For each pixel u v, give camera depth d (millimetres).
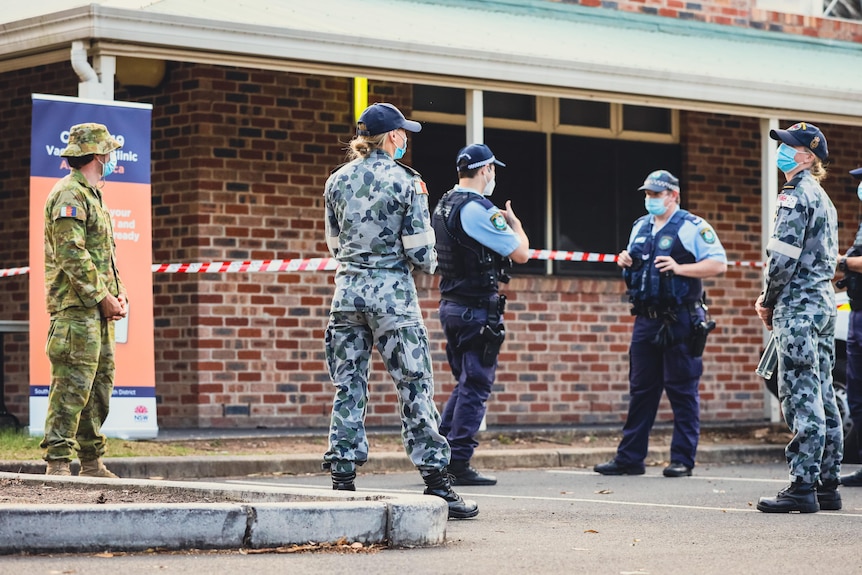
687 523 14281
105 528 11109
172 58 21078
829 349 15734
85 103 20422
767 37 30500
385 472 20812
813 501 15367
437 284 26109
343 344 13695
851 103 27062
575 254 25891
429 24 24781
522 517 14672
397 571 10492
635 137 28734
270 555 11250
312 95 25344
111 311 16203
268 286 24859
